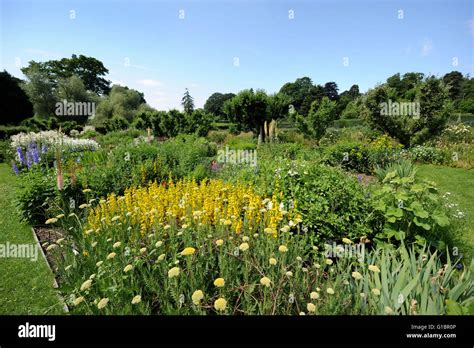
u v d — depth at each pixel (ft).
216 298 6.67
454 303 5.80
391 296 6.56
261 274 6.79
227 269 6.98
